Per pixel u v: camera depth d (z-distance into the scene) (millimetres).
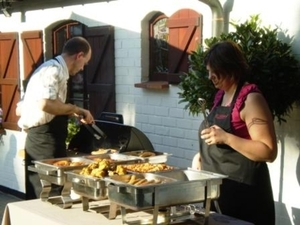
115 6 5207
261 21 3854
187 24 4508
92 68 5551
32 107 3902
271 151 2582
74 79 5910
